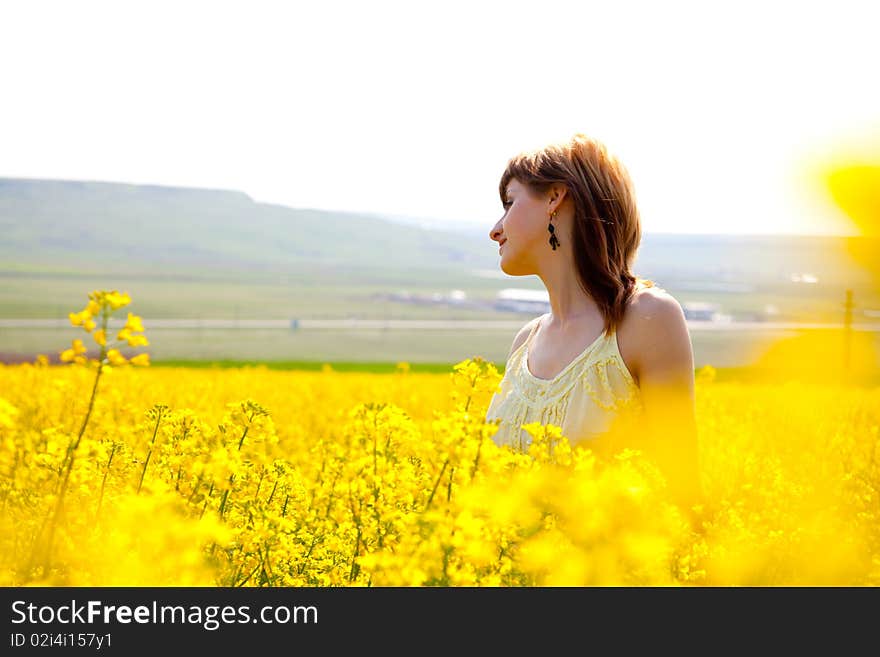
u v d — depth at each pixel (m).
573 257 6.33
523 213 6.47
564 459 5.00
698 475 6.16
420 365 77.69
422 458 5.97
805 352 105.38
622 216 6.33
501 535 4.35
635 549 4.24
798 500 8.23
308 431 17.77
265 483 6.47
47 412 14.55
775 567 6.07
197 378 30.00
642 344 6.11
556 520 4.31
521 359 6.73
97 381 4.61
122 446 6.47
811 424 15.18
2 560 4.98
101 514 5.63
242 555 5.41
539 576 4.27
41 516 5.85
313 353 164.12
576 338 6.35
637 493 4.44
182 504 5.66
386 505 5.67
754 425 15.74
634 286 6.34
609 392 6.13
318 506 7.46
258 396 23.61
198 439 6.61
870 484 9.58
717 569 5.70
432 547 4.28
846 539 6.54
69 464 5.40
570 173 6.31
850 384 33.62
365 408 6.37
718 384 33.09
